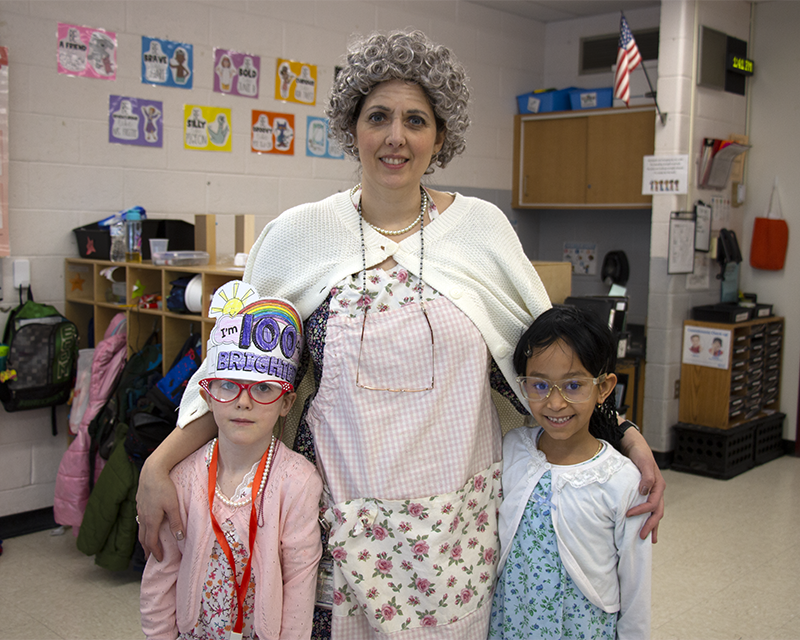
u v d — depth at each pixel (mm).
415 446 1287
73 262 3389
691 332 4371
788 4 4559
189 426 1361
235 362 1262
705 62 4312
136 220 3201
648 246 5250
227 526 1310
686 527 3488
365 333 1292
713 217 4555
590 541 1358
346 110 1311
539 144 5332
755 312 4477
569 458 1404
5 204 3184
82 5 3342
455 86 1274
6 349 3096
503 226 1407
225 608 1305
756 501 3867
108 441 2977
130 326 3139
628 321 5375
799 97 4570
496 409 1462
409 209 1350
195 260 3086
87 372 3232
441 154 1403
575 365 1322
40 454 3389
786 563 3105
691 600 2779
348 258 1340
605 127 4984
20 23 3174
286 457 1338
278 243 1398
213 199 3887
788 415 4766
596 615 1381
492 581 1399
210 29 3773
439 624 1310
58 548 3186
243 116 3957
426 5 4746
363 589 1288
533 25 5492
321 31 4234
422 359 1291
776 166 4695
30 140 3256
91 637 2467
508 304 1398
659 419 4414
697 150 4359
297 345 1328
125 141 3543
